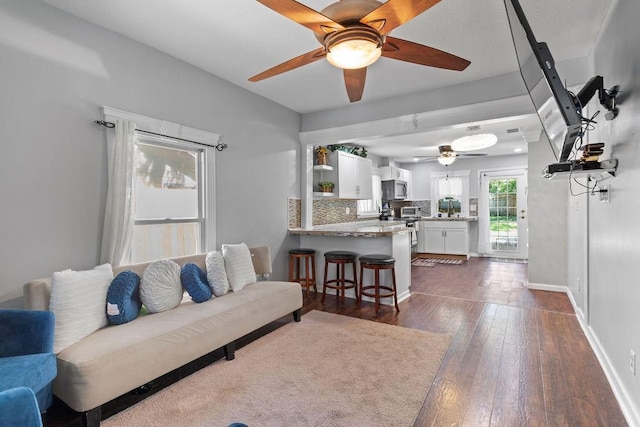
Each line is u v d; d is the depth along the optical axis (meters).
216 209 3.52
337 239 4.53
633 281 1.82
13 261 2.12
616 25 2.12
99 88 2.55
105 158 2.58
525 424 1.81
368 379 2.28
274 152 4.34
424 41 2.77
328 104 4.44
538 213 4.74
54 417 1.91
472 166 8.07
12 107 2.11
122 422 1.84
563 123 1.75
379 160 7.75
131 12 2.38
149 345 2.00
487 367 2.44
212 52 3.01
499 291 4.65
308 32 2.67
